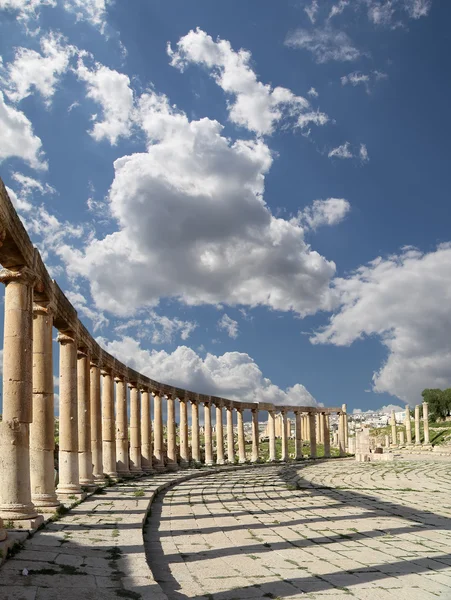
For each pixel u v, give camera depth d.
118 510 21.55
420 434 112.50
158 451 48.09
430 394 134.12
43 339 21.78
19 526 16.28
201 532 19.36
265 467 60.06
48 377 21.67
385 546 17.28
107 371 36.56
